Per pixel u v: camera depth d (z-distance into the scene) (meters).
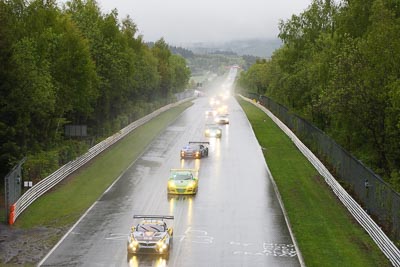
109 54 72.31
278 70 103.88
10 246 29.05
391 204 31.30
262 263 26.81
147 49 127.06
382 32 42.72
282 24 84.31
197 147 60.81
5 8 45.06
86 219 34.94
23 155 43.94
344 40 51.00
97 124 74.75
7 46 42.41
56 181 45.62
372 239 31.22
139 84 101.94
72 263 26.31
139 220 34.69
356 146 51.25
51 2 57.69
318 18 81.88
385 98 41.62
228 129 89.38
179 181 42.88
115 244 29.56
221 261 27.05
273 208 38.38
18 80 43.12
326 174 47.41
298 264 26.75
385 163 45.03
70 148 51.06
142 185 45.78
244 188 44.91
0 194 41.38
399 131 40.72
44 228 32.81
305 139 69.19
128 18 105.44
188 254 28.06
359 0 51.03
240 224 34.12
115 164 55.66
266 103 133.62
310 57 78.81
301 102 77.50
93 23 72.19
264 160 58.88
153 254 27.53
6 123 44.56
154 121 101.38
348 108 44.50
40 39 51.44
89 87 58.56
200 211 37.34
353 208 36.47
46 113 48.97
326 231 32.84
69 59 55.31
